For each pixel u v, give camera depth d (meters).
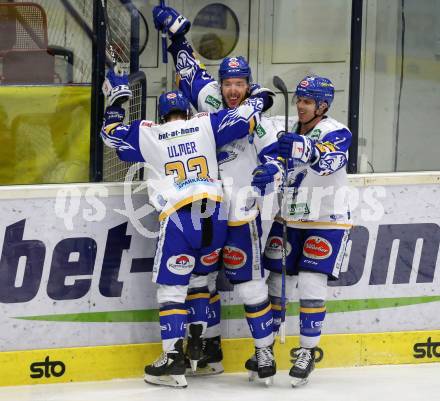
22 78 16.14
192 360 15.70
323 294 15.61
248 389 15.54
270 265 15.91
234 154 15.36
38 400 14.94
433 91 17.22
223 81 15.39
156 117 16.91
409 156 17.28
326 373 16.50
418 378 16.22
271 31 17.34
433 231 16.98
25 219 15.63
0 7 16.03
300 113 15.39
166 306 15.19
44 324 15.81
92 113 16.16
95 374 16.05
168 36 16.56
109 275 16.00
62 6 16.08
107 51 16.16
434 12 17.11
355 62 16.88
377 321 16.95
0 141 16.14
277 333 16.33
